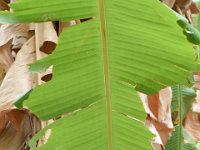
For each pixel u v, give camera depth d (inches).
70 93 48.1
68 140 50.1
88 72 47.4
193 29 47.1
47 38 58.9
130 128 51.0
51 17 43.7
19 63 58.8
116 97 49.5
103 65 47.5
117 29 45.7
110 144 51.6
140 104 49.7
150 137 51.1
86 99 48.8
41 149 49.2
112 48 46.9
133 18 44.8
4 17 42.2
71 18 44.3
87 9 44.0
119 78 48.4
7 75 58.2
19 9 41.7
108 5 44.2
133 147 51.9
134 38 46.3
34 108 47.9
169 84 49.4
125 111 50.1
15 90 57.1
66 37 44.8
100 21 44.9
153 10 43.9
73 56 46.0
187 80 49.9
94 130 50.6
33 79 58.2
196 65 47.9
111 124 50.8
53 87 47.1
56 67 46.1
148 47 46.9
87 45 45.9
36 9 42.3
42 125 58.8
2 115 56.6
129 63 47.8
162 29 45.0
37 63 45.3
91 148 51.2
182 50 46.7
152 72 48.4
